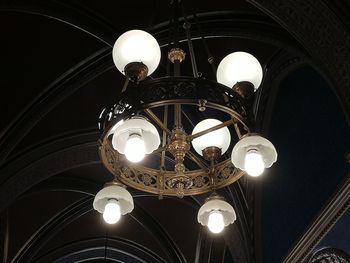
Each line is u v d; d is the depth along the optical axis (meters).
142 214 11.14
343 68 5.54
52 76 8.04
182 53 4.44
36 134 8.62
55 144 8.73
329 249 6.51
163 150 4.38
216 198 4.45
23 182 8.52
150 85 3.87
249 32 7.14
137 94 3.84
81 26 7.32
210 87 3.90
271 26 6.97
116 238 11.94
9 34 7.64
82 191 10.32
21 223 10.87
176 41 4.54
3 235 10.66
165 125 4.54
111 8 7.31
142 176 4.51
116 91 8.52
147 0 7.25
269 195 8.13
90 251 12.05
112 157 4.33
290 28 5.96
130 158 3.79
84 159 8.93
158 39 7.42
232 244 8.72
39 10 7.08
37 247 11.03
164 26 7.40
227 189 8.53
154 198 10.80
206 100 3.85
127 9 7.34
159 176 4.55
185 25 4.79
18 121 8.22
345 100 5.59
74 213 10.97
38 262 11.77
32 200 10.62
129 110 3.80
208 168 4.55
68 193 10.68
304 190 7.10
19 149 8.52
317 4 5.57
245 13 7.14
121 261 12.13
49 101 8.15
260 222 8.38
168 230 11.27
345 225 6.23
